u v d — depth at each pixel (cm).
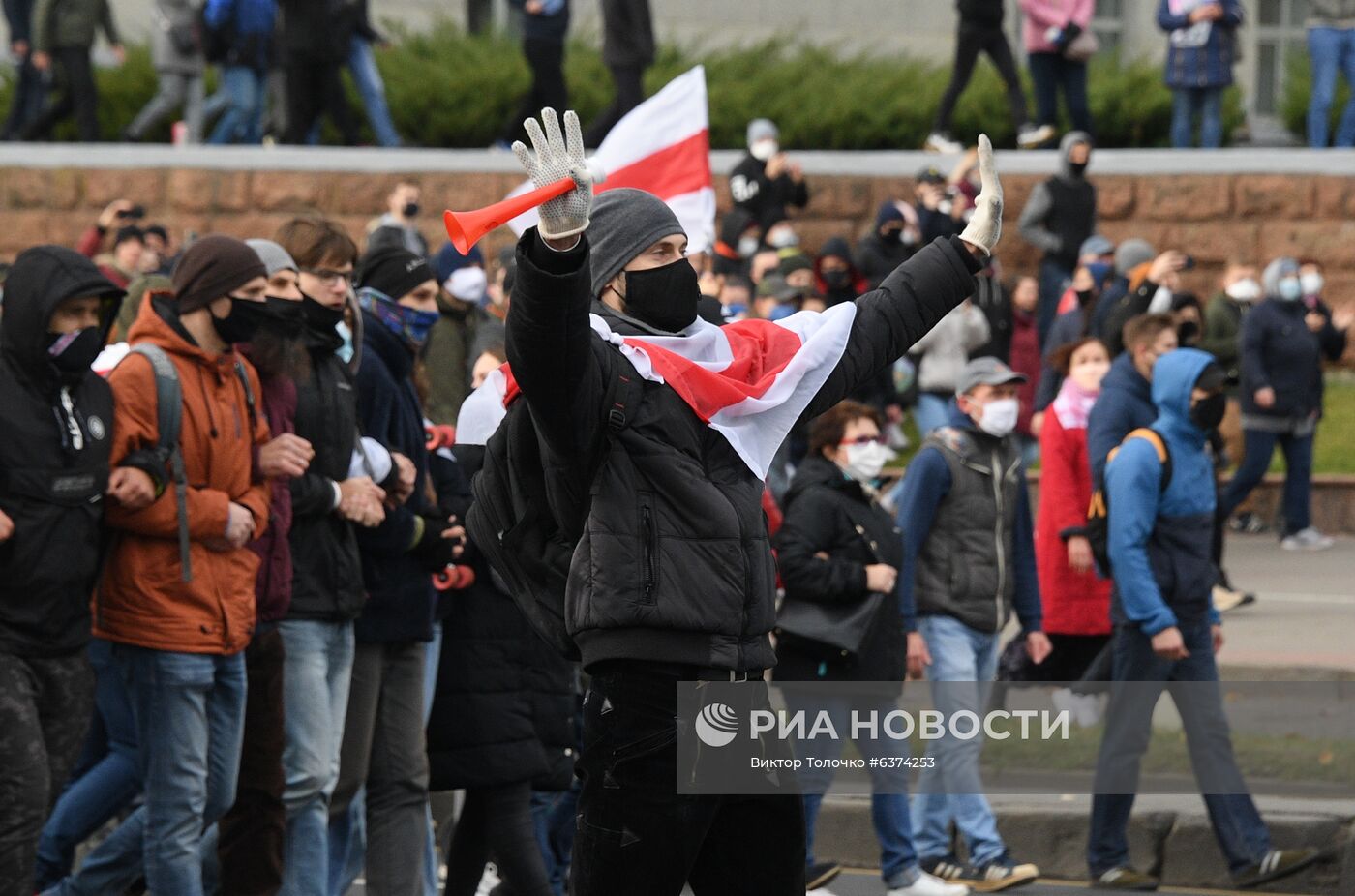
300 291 2188
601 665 1496
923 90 6856
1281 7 8525
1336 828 2809
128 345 2166
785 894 1559
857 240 6366
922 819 2816
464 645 2323
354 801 2341
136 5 7906
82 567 1950
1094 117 6862
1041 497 3362
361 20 6456
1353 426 5838
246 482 2102
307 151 6384
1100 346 3394
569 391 1417
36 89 6825
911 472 2806
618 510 1469
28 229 6456
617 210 1548
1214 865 2886
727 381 1498
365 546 2241
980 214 1661
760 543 1509
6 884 1889
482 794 2348
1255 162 6294
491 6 7969
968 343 4806
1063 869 2922
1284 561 4922
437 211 6378
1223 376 2758
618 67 6103
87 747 2478
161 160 6412
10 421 1902
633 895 1506
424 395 2552
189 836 2072
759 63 7112
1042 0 6347
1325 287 6238
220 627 2061
